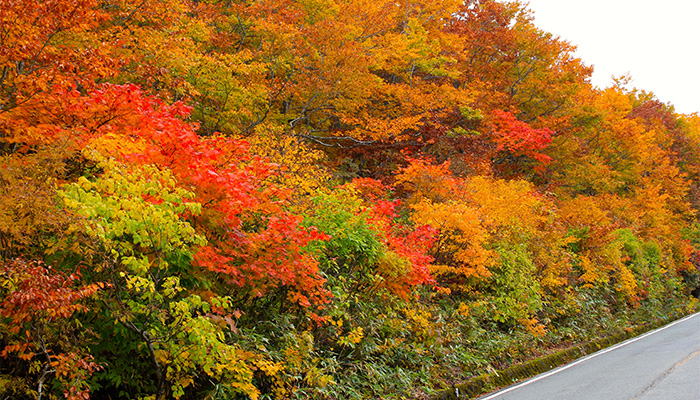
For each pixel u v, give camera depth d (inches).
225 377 227.1
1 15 209.5
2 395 173.0
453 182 557.0
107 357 209.6
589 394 295.6
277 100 593.3
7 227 165.0
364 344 320.5
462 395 330.0
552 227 641.0
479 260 454.0
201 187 227.1
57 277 161.0
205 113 495.5
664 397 272.4
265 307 281.6
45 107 226.4
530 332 490.3
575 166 1074.1
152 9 398.6
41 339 171.6
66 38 304.7
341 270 359.3
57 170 200.4
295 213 323.0
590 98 1124.5
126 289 201.2
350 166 695.1
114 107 231.1
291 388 254.8
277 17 561.9
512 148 831.7
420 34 768.3
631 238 951.6
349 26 592.1
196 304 199.9
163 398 206.4
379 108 735.1
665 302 977.5
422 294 423.8
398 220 497.4
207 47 543.8
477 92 800.9
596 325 628.1
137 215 188.7
